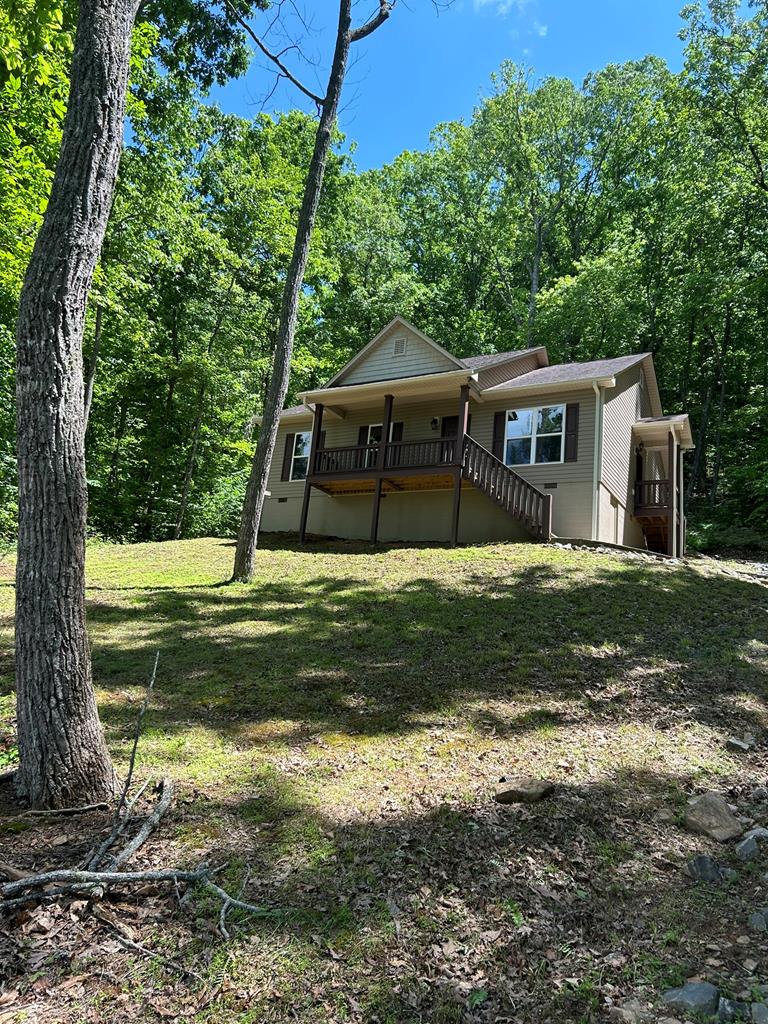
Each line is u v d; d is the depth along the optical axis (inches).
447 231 1305.4
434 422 596.1
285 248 836.0
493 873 112.0
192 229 708.7
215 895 103.1
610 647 253.3
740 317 906.1
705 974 88.1
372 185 1208.2
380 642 264.1
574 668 229.9
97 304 569.9
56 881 101.0
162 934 94.3
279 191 849.5
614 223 1155.3
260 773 150.9
